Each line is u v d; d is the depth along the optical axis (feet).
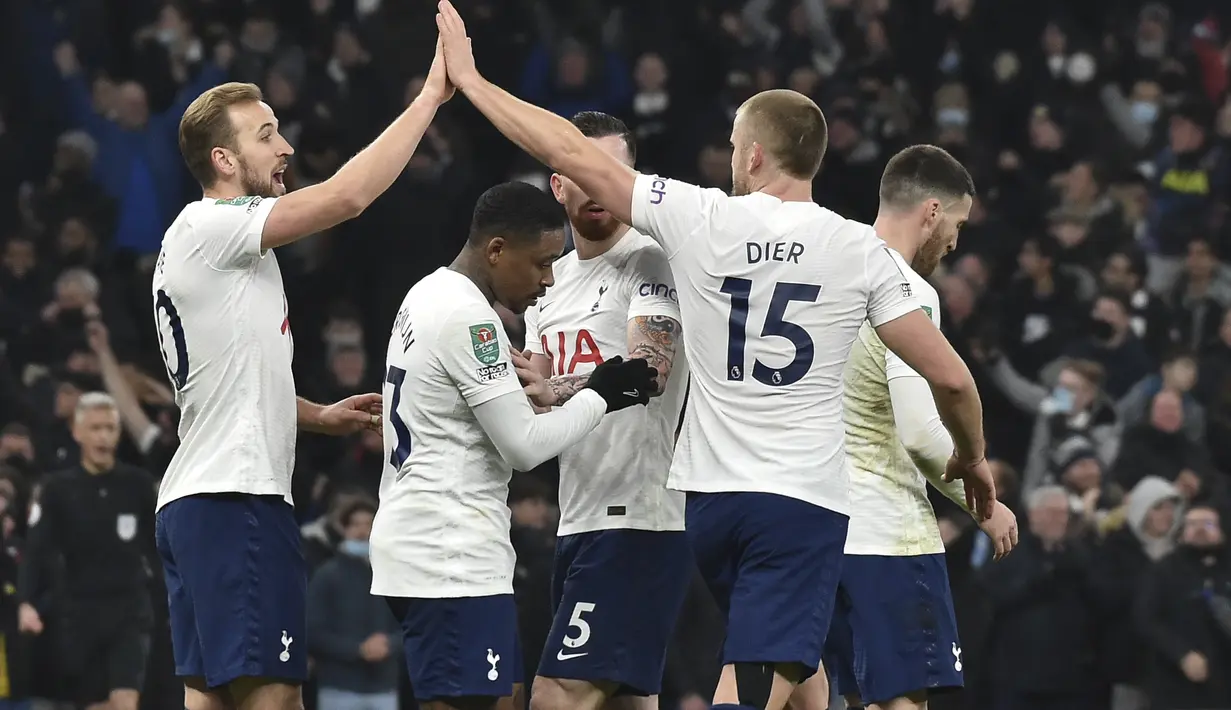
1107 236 161.48
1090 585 112.47
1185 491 127.24
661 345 66.64
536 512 110.22
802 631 59.82
